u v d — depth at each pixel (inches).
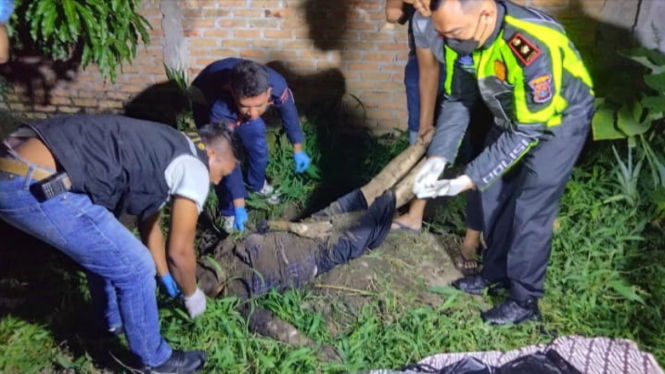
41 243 149.6
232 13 182.1
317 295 130.0
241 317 121.6
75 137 94.3
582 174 158.9
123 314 104.3
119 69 191.5
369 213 138.4
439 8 97.5
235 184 142.8
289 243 132.7
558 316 126.5
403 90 186.5
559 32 103.1
